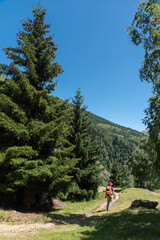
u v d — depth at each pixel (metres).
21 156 10.78
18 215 9.53
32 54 12.77
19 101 12.35
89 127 24.27
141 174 41.91
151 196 19.09
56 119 12.21
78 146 21.12
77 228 7.40
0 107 10.83
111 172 62.44
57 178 11.81
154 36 7.40
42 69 13.95
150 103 7.82
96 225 7.44
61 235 6.28
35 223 8.55
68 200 20.05
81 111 22.98
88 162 21.80
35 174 9.55
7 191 10.18
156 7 7.47
